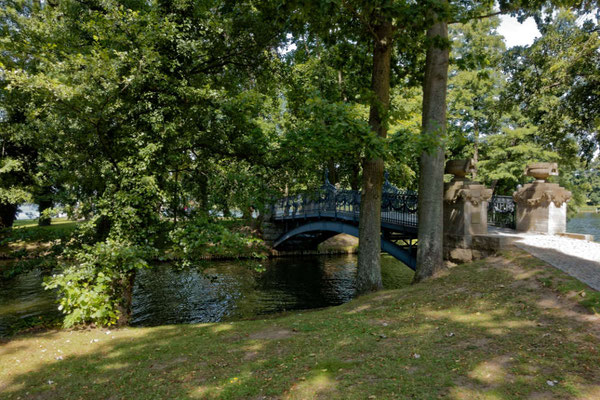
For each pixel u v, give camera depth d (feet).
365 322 20.25
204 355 17.30
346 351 15.58
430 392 11.10
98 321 25.57
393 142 25.30
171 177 33.71
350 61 38.91
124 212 26.55
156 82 29.12
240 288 55.67
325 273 67.67
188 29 32.09
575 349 12.83
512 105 58.49
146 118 28.09
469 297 21.31
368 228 31.76
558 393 10.28
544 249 27.73
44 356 18.85
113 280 27.66
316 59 59.31
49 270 34.83
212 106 32.40
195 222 30.71
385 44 30.27
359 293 31.65
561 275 20.72
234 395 12.26
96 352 19.47
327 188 60.49
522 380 11.24
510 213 42.93
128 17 28.04
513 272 23.63
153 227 29.27
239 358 16.31
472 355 13.56
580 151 62.64
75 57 26.73
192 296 50.55
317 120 25.41
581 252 26.58
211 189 34.71
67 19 34.50
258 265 31.89
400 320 19.70
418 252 30.58
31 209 88.22
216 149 36.19
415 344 15.52
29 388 14.80
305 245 89.97
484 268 26.25
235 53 37.06
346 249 93.50
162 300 48.47
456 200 32.60
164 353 18.31
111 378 15.33
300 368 14.10
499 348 13.91
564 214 36.73
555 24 51.55
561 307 17.04
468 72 87.40
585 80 53.47
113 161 29.43
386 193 44.37
